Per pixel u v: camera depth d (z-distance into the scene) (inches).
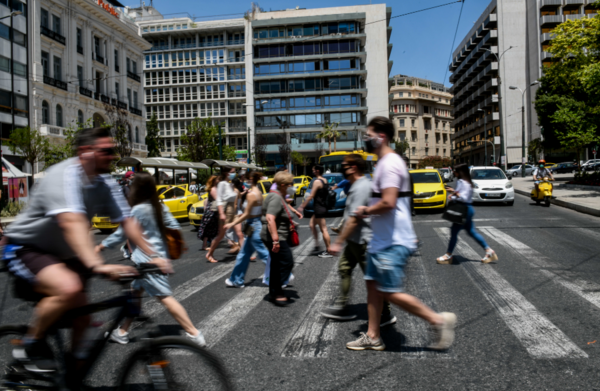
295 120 2404.0
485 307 184.2
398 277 125.8
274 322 174.6
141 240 117.6
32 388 100.3
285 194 206.4
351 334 158.9
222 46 2733.8
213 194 357.1
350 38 2368.4
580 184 942.4
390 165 126.7
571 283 219.3
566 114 936.3
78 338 100.7
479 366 128.3
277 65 2400.3
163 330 165.6
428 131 4286.4
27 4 1309.1
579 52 863.7
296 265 294.2
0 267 102.4
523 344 143.4
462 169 273.0
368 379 122.0
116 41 1768.0
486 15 2696.9
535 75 2364.7
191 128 1926.7
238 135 2758.4
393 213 128.6
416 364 131.0
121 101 1786.4
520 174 2037.4
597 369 124.0
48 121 1392.7
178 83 2783.0
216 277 265.1
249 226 235.0
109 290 234.4
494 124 2618.1
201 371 92.0
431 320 121.7
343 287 175.3
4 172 807.1
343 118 2386.8
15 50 1261.1
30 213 99.0
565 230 406.3
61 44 1440.7
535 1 2343.8
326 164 964.6
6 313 195.6
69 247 104.6
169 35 2800.2
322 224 324.5
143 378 94.0
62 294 94.3
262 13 2571.4
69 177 99.0
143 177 150.9
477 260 285.3
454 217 268.8
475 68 2849.4
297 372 127.8
